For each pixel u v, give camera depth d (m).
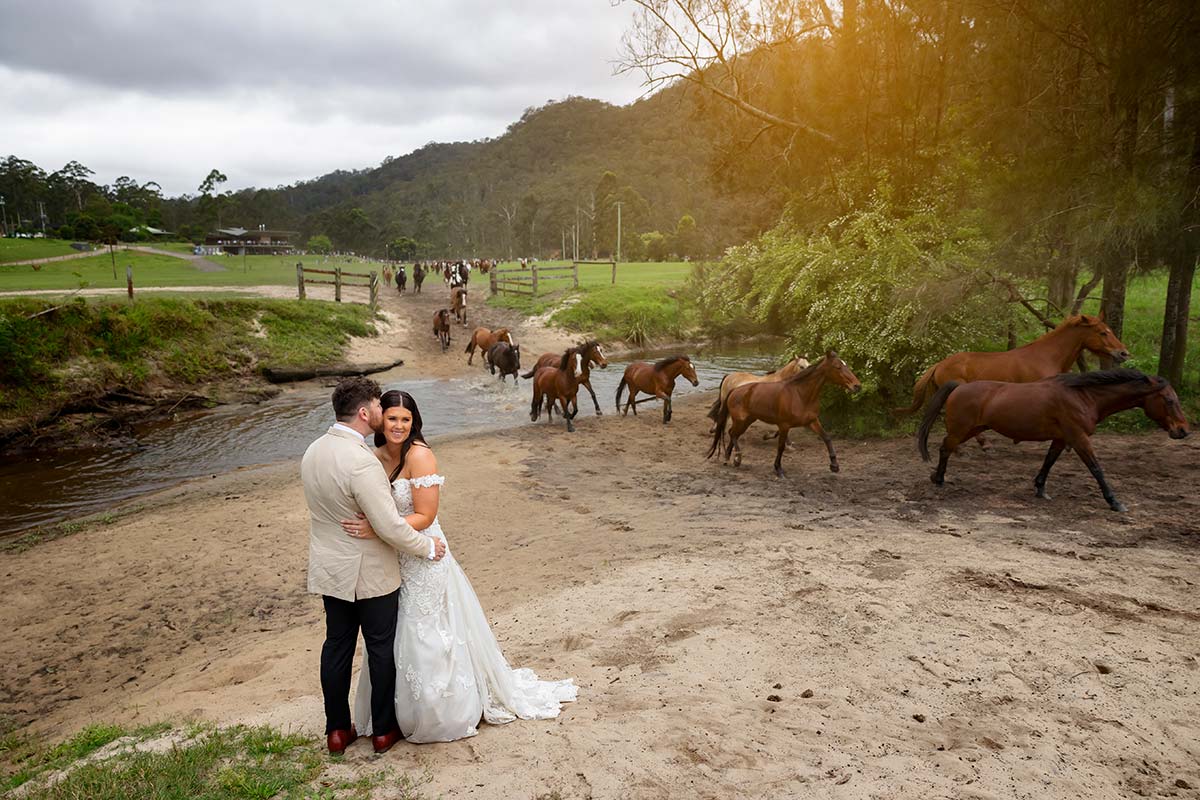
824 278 14.16
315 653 6.09
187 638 7.05
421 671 3.54
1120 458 10.08
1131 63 9.75
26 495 12.45
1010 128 11.44
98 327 19.64
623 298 35.03
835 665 4.61
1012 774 3.34
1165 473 9.16
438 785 3.26
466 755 3.53
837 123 16.48
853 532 7.72
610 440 15.34
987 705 4.03
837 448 12.97
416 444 3.59
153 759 3.55
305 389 22.27
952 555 6.67
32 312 18.50
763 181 20.00
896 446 12.45
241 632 7.09
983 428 8.88
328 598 3.51
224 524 10.42
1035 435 8.38
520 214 180.50
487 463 13.50
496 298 38.53
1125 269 10.92
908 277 12.42
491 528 9.67
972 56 12.96
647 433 16.06
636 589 6.38
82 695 6.02
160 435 16.91
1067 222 10.52
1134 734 3.70
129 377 19.17
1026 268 11.74
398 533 3.33
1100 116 10.98
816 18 16.28
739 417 11.83
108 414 17.91
